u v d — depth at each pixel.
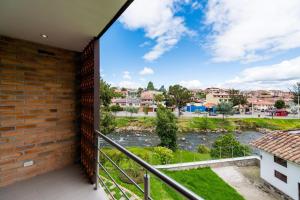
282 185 5.38
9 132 1.98
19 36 1.99
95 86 2.01
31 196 1.73
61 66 2.47
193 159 10.70
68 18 1.55
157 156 10.09
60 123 2.45
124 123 18.23
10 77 1.99
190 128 17.92
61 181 2.05
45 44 2.29
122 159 6.62
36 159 2.20
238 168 7.98
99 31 1.84
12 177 1.99
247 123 14.94
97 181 1.87
